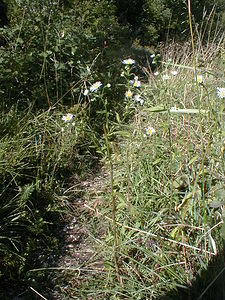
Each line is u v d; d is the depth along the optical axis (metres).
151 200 0.64
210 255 0.53
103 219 0.67
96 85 0.81
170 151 0.69
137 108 0.95
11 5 1.15
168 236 0.58
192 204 0.60
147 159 0.71
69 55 0.97
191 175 0.67
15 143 0.74
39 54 0.91
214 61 1.06
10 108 0.85
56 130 0.85
